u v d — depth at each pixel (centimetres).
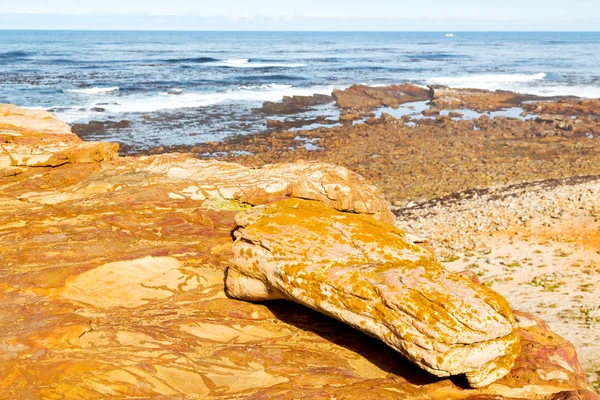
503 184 2823
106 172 1291
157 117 4534
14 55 10012
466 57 11931
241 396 585
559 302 1495
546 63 10294
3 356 616
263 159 3375
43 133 1579
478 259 1850
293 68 8738
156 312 745
